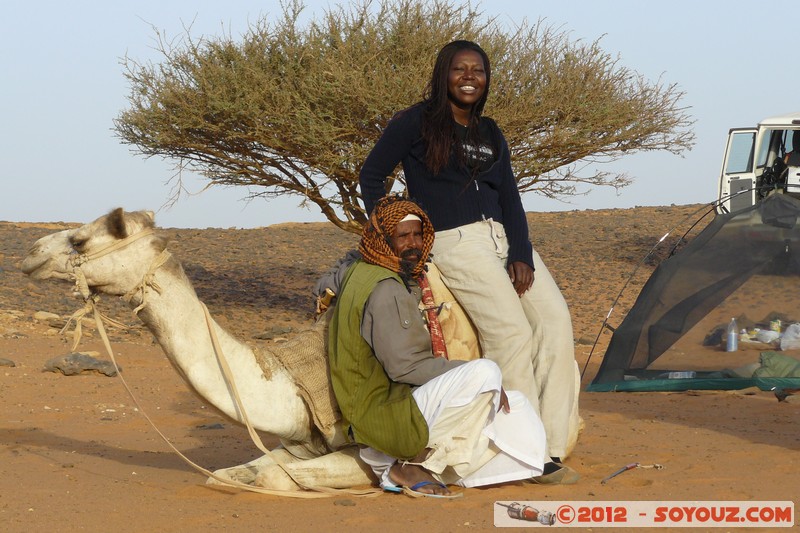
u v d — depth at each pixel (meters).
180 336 5.16
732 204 18.91
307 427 5.41
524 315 5.53
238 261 24.23
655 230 27.69
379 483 5.46
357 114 15.69
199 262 23.94
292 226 31.44
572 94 16.05
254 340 15.75
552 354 5.72
